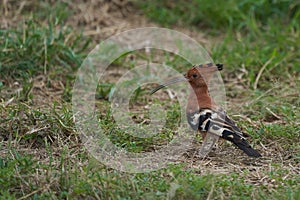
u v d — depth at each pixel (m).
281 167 10.22
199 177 9.31
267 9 18.22
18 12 16.98
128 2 19.06
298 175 9.88
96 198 8.86
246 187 9.20
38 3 17.42
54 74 14.36
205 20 18.47
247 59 15.34
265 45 16.61
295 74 14.94
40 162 9.99
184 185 8.84
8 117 11.66
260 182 9.63
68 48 14.83
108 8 18.62
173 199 8.74
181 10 18.84
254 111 12.88
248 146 10.01
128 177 9.34
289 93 13.59
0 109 12.07
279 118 12.58
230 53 15.87
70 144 11.00
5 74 13.98
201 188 9.02
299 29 17.05
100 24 18.03
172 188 8.72
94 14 18.17
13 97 12.59
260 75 14.84
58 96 13.64
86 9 18.11
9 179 9.20
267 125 11.76
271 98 13.31
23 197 8.83
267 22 18.09
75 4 18.12
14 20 16.72
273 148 11.06
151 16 18.58
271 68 15.02
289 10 18.22
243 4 18.30
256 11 18.28
